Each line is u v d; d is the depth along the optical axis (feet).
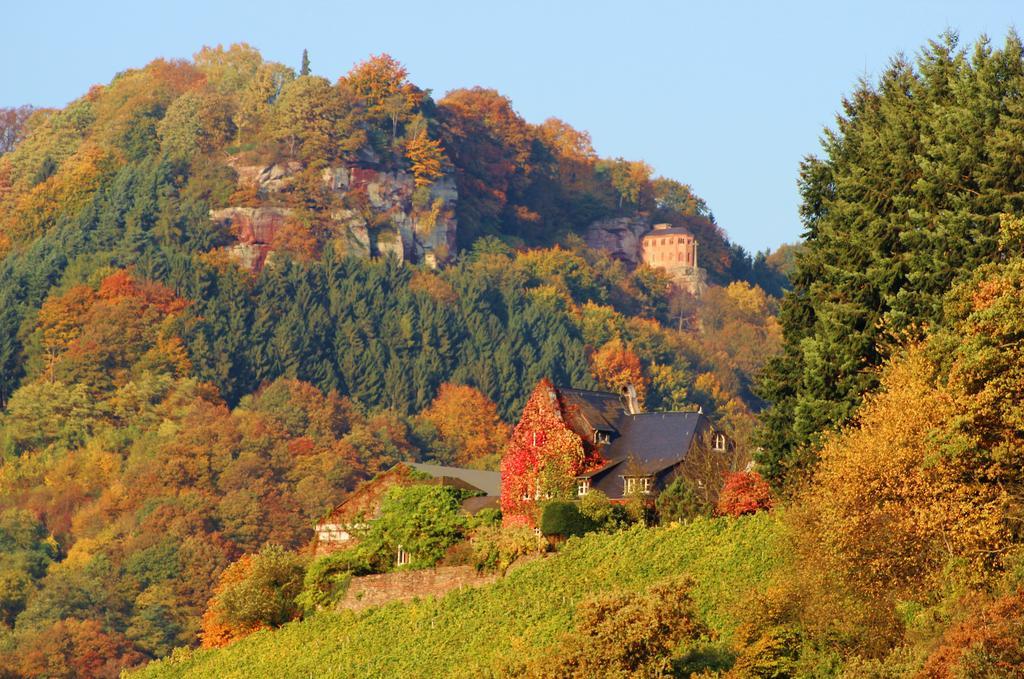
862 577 353.31
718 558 465.88
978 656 293.23
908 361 382.42
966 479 345.72
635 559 493.77
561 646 378.32
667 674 366.84
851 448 365.81
